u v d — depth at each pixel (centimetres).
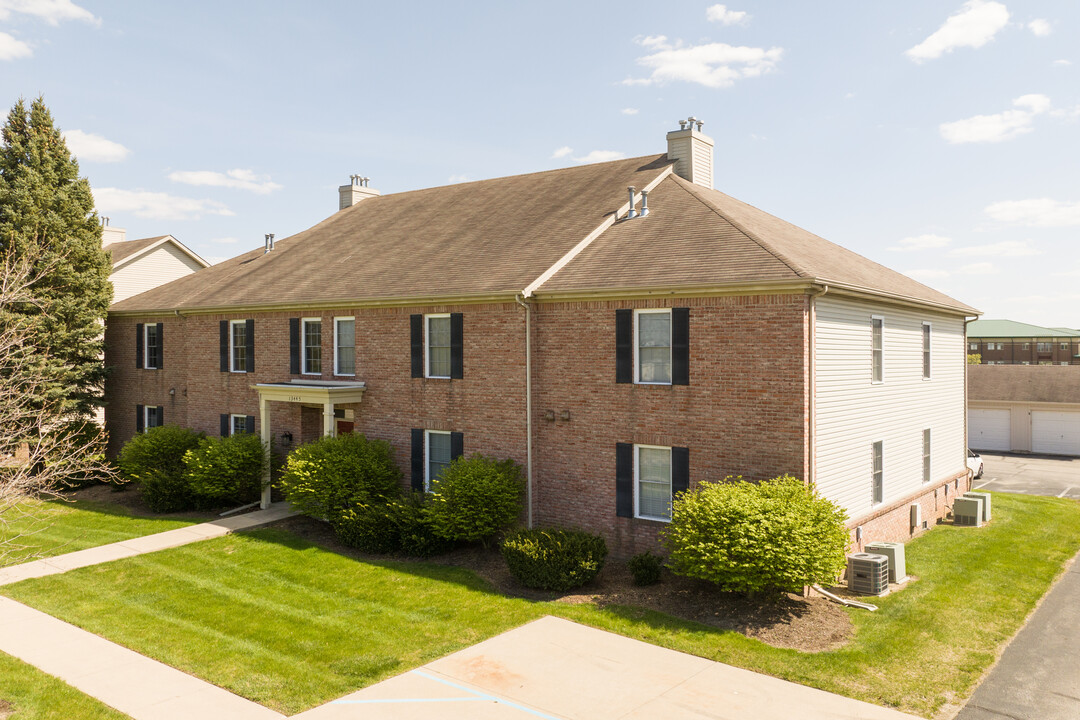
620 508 1780
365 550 1889
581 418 1841
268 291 2520
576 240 2020
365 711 1060
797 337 1538
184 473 2392
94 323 2995
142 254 3853
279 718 1042
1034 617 1453
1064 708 1069
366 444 2108
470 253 2205
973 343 7438
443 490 1847
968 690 1123
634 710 1055
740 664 1205
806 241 2228
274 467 2452
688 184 2248
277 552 1877
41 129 2828
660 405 1719
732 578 1358
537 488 1912
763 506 1388
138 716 1052
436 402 2075
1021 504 2681
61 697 1105
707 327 1652
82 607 1512
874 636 1325
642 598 1513
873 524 1866
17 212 2725
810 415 1549
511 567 1623
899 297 1911
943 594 1571
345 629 1374
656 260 1797
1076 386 4416
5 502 1412
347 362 2303
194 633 1365
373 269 2359
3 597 1576
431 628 1373
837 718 1030
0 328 2467
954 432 2539
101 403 3034
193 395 2762
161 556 1850
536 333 1903
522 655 1247
